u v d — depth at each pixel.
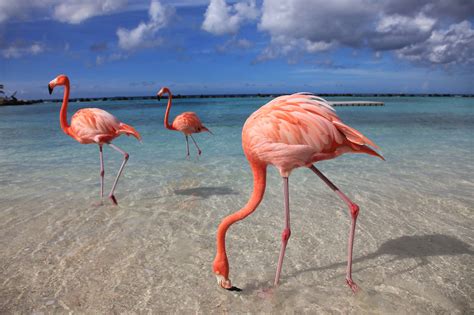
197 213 4.54
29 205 4.80
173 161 7.82
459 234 3.76
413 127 14.06
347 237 3.75
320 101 2.76
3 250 3.50
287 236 2.72
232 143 10.58
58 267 3.18
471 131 12.65
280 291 2.79
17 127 15.78
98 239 3.76
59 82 5.09
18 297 2.72
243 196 5.21
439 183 5.65
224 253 2.65
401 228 3.94
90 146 9.97
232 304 2.64
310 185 5.67
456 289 2.77
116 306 2.62
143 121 18.91
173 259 3.33
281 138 2.55
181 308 2.59
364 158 7.74
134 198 5.14
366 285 2.85
